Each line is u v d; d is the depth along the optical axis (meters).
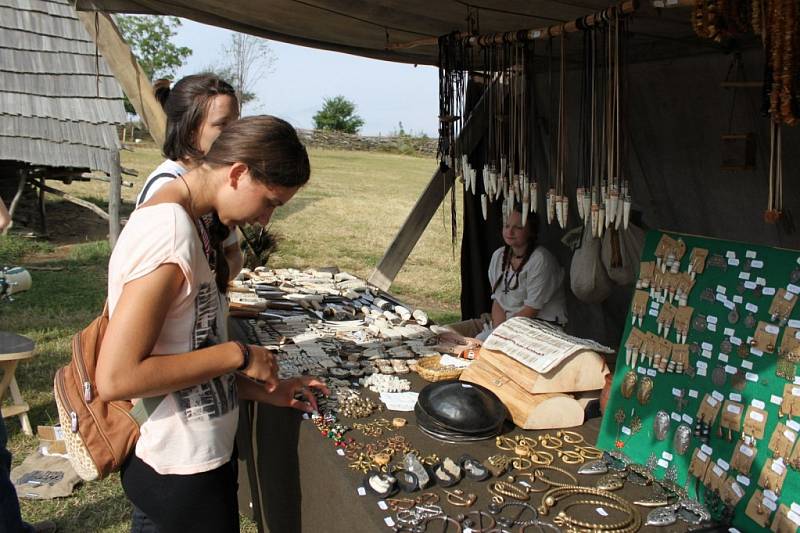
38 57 10.62
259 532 2.70
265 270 4.69
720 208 3.72
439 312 7.52
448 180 5.14
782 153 3.30
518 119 2.81
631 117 4.04
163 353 1.64
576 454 1.91
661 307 1.85
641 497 1.69
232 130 1.57
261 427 2.50
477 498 1.69
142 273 1.49
